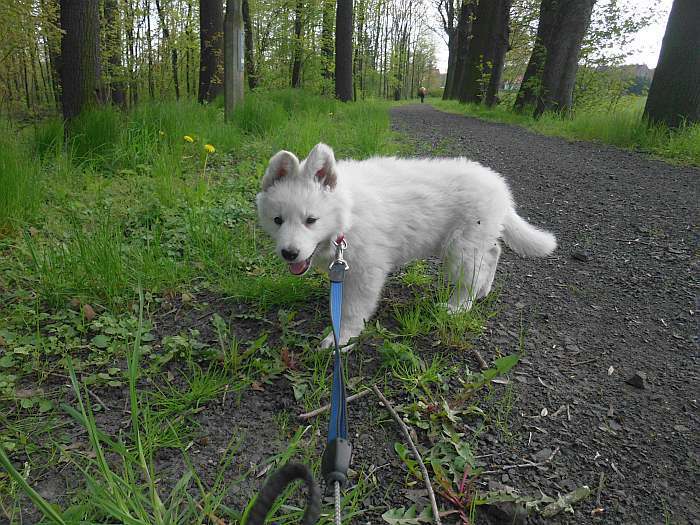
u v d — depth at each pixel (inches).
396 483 22.2
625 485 22.4
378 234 32.5
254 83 270.8
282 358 29.9
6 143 56.1
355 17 420.8
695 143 89.0
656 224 55.1
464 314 34.0
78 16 79.5
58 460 22.7
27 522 19.7
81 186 56.9
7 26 109.9
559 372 30.1
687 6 94.6
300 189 30.4
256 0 274.8
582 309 38.0
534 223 57.2
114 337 31.5
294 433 24.9
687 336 34.1
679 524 20.5
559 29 150.9
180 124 78.7
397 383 28.5
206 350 30.3
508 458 23.7
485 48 250.8
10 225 44.4
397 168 36.6
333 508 20.6
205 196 55.7
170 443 23.3
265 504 11.9
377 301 34.4
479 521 20.6
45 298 34.7
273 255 43.3
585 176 76.6
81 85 81.5
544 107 156.3
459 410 26.2
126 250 40.8
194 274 39.8
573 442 24.7
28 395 26.5
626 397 28.0
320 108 147.6
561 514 21.0
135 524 16.6
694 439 24.9
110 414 25.8
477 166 37.7
